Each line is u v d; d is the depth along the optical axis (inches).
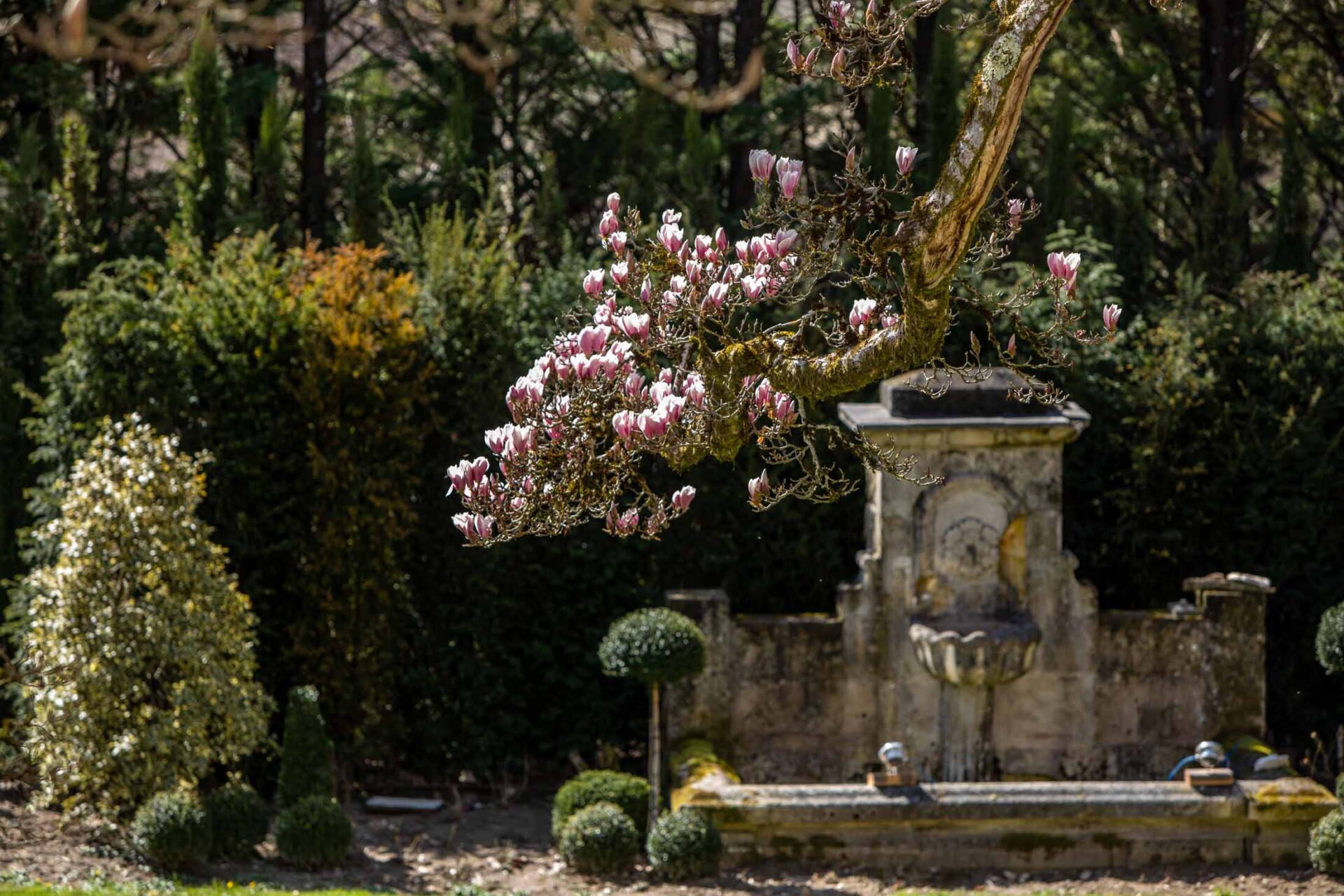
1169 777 588.7
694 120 821.2
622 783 569.3
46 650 552.7
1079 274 692.1
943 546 608.1
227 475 632.4
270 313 636.1
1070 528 680.4
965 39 1058.7
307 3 921.5
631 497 661.3
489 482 281.9
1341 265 783.7
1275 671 678.5
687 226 761.0
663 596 665.0
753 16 978.7
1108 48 1039.0
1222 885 521.3
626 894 520.4
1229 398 677.9
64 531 578.6
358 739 644.7
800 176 283.4
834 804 536.1
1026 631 595.8
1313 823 538.0
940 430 598.2
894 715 612.7
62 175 844.6
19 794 596.4
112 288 635.5
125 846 548.4
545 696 671.1
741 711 613.3
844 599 611.5
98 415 622.5
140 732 554.6
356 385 636.7
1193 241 936.9
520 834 599.2
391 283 647.1
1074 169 1031.0
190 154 791.7
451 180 862.5
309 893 484.1
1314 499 669.3
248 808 550.6
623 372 274.8
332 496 632.4
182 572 565.9
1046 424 597.9
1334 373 674.8
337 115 1053.8
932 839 541.0
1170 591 684.7
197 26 323.6
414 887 530.3
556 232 832.9
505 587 660.7
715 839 531.5
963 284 302.5
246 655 584.1
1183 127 1100.5
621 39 317.7
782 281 287.4
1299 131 1070.4
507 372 658.2
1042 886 525.3
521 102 1039.6
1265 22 1102.4
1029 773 617.9
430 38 962.7
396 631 655.8
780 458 299.3
